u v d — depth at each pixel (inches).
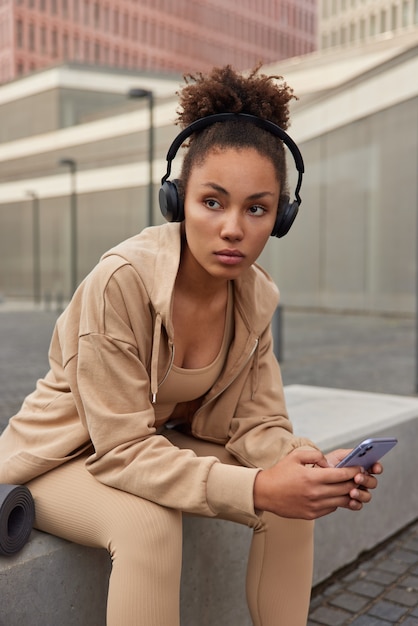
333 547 95.4
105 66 1879.9
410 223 903.1
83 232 1818.4
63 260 1898.4
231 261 49.5
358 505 48.4
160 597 49.2
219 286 57.4
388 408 116.9
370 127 959.0
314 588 92.0
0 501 52.4
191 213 49.9
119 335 51.9
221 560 74.9
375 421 105.7
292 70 1122.0
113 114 1712.6
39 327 709.3
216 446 65.2
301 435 95.3
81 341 52.4
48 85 1876.2
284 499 47.5
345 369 353.4
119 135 1700.3
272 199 49.6
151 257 54.4
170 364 55.6
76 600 58.6
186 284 56.8
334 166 1042.1
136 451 51.3
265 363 64.6
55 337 62.1
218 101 50.1
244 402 63.8
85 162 1801.2
